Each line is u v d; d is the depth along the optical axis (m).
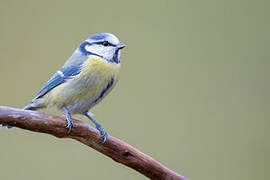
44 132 3.98
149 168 3.99
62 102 4.03
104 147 3.99
